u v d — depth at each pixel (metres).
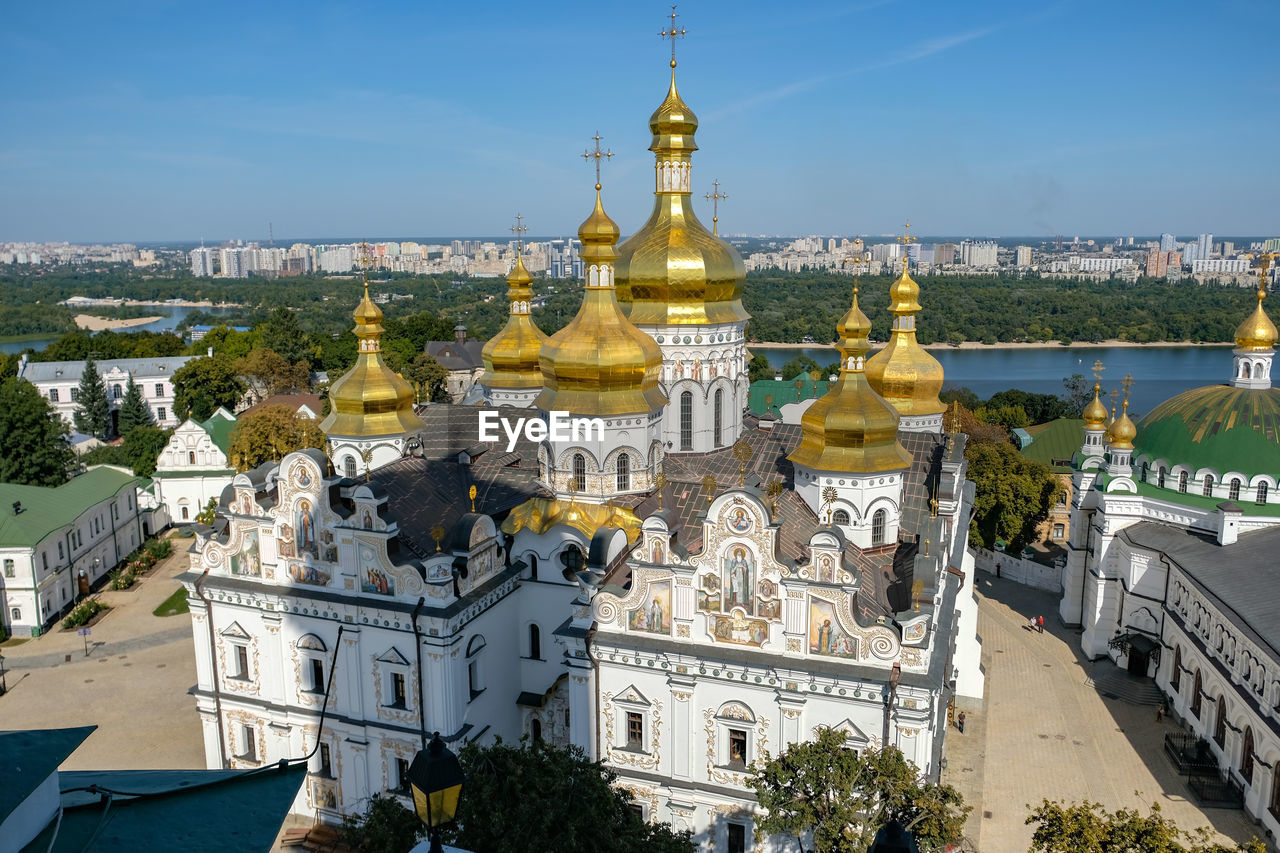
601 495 56.16
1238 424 75.56
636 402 56.06
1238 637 60.22
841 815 38.06
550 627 56.22
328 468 52.75
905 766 39.34
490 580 53.69
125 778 20.47
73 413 174.75
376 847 35.09
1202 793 59.25
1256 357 77.12
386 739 52.19
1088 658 80.44
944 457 60.34
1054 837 36.56
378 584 51.19
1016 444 133.50
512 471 63.03
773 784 40.75
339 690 53.28
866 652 44.19
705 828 47.91
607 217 55.09
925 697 42.88
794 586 44.72
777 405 142.38
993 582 99.81
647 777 48.31
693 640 46.97
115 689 74.62
